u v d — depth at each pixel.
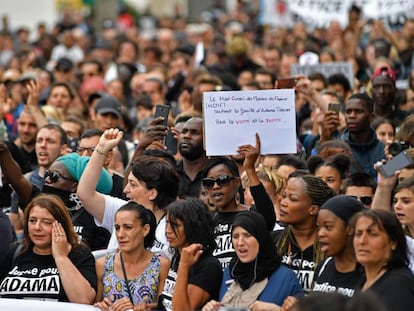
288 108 16.42
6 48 43.84
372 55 29.66
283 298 13.38
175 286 13.59
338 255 13.16
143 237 14.38
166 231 14.30
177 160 19.36
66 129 22.41
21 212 18.50
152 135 17.91
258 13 53.66
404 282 12.30
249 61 31.55
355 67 29.23
